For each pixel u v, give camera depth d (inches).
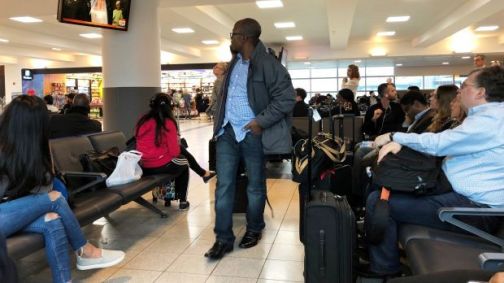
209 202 163.8
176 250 114.3
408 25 473.7
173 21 430.6
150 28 223.6
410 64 785.6
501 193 77.0
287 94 105.2
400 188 81.6
